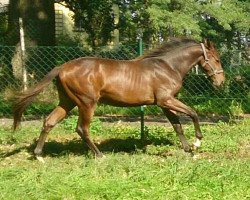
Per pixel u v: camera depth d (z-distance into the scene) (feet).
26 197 20.61
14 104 26.84
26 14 51.88
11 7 52.47
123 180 22.24
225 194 20.97
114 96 26.86
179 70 27.66
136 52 36.96
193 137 33.50
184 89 43.52
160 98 27.12
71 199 20.47
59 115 27.45
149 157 27.43
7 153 29.43
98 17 59.72
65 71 26.55
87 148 30.25
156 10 37.22
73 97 26.71
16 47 44.14
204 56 28.07
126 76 26.86
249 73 42.68
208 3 38.27
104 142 32.14
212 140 31.83
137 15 45.91
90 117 26.81
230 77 42.93
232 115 45.06
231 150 30.01
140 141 32.12
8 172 23.94
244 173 23.58
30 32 51.78
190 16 37.63
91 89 26.40
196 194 20.85
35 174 23.38
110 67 26.81
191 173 23.02
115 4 53.21
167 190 21.21
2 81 44.21
